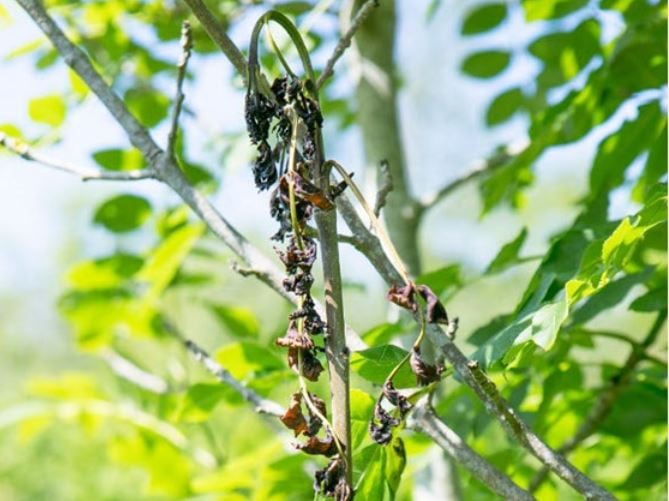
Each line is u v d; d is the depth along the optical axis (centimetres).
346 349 250
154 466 333
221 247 345
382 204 263
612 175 295
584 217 285
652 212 255
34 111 292
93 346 338
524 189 323
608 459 314
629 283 275
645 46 291
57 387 342
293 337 249
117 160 307
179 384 340
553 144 295
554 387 289
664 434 311
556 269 270
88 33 322
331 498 252
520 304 271
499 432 315
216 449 335
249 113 251
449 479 308
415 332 297
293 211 247
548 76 318
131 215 323
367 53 325
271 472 305
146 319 339
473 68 329
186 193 267
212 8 318
